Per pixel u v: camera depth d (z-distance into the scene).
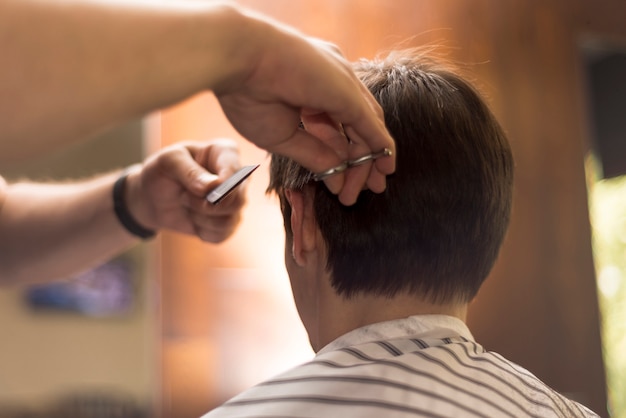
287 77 0.56
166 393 1.78
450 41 2.06
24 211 1.17
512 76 2.13
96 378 2.12
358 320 0.75
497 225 0.79
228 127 1.83
